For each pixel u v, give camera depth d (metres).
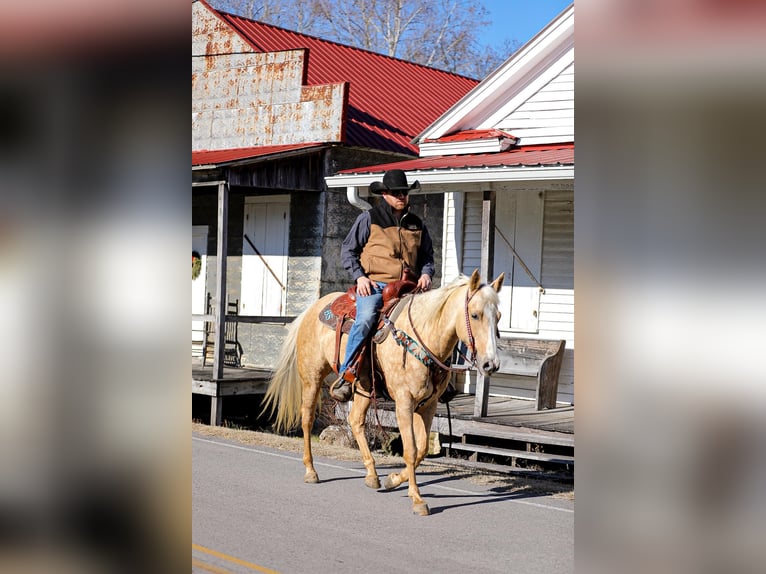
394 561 5.98
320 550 6.20
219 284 13.82
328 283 15.95
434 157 14.69
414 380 7.46
